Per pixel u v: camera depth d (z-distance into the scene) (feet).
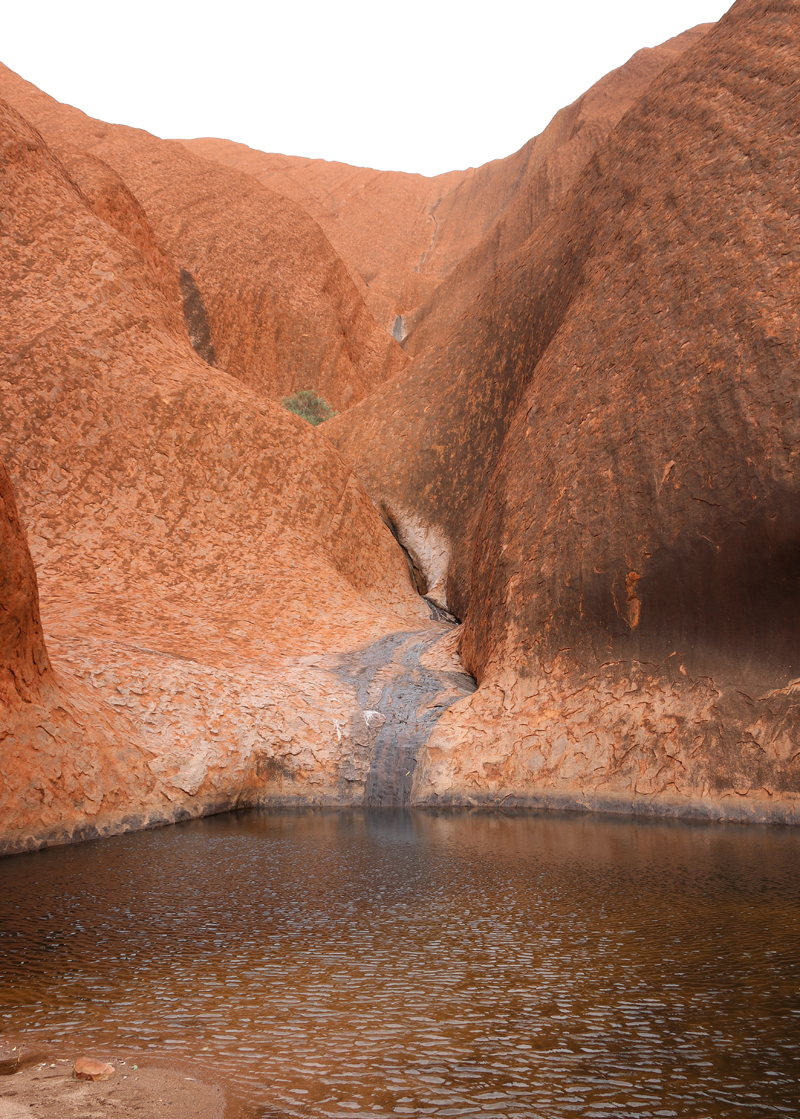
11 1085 12.37
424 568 93.45
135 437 74.74
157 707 45.98
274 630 65.00
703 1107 12.16
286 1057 13.70
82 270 81.05
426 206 363.76
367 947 20.04
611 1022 15.37
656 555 47.21
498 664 52.19
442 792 47.70
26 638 37.78
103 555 67.15
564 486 54.29
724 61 66.80
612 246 67.05
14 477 68.39
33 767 35.65
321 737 49.62
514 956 19.31
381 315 260.62
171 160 187.42
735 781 42.29
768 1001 16.43
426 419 98.94
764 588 43.32
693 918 22.67
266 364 166.09
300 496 81.76
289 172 344.08
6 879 27.91
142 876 28.30
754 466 43.96
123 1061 13.41
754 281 48.91
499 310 96.53
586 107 299.38
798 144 52.60
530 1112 11.94
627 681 47.14
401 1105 12.08
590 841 35.45
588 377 58.59
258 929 21.63
